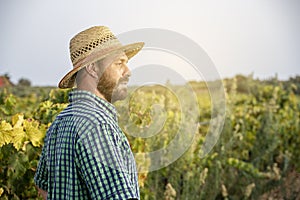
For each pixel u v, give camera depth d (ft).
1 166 9.41
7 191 9.50
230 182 17.16
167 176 14.40
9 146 9.33
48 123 10.07
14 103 11.27
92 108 6.03
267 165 19.48
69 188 5.86
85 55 6.28
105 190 5.59
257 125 20.65
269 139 19.30
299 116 23.20
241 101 22.11
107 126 5.85
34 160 9.64
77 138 5.79
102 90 6.26
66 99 11.54
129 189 5.64
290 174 19.40
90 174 5.65
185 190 14.01
